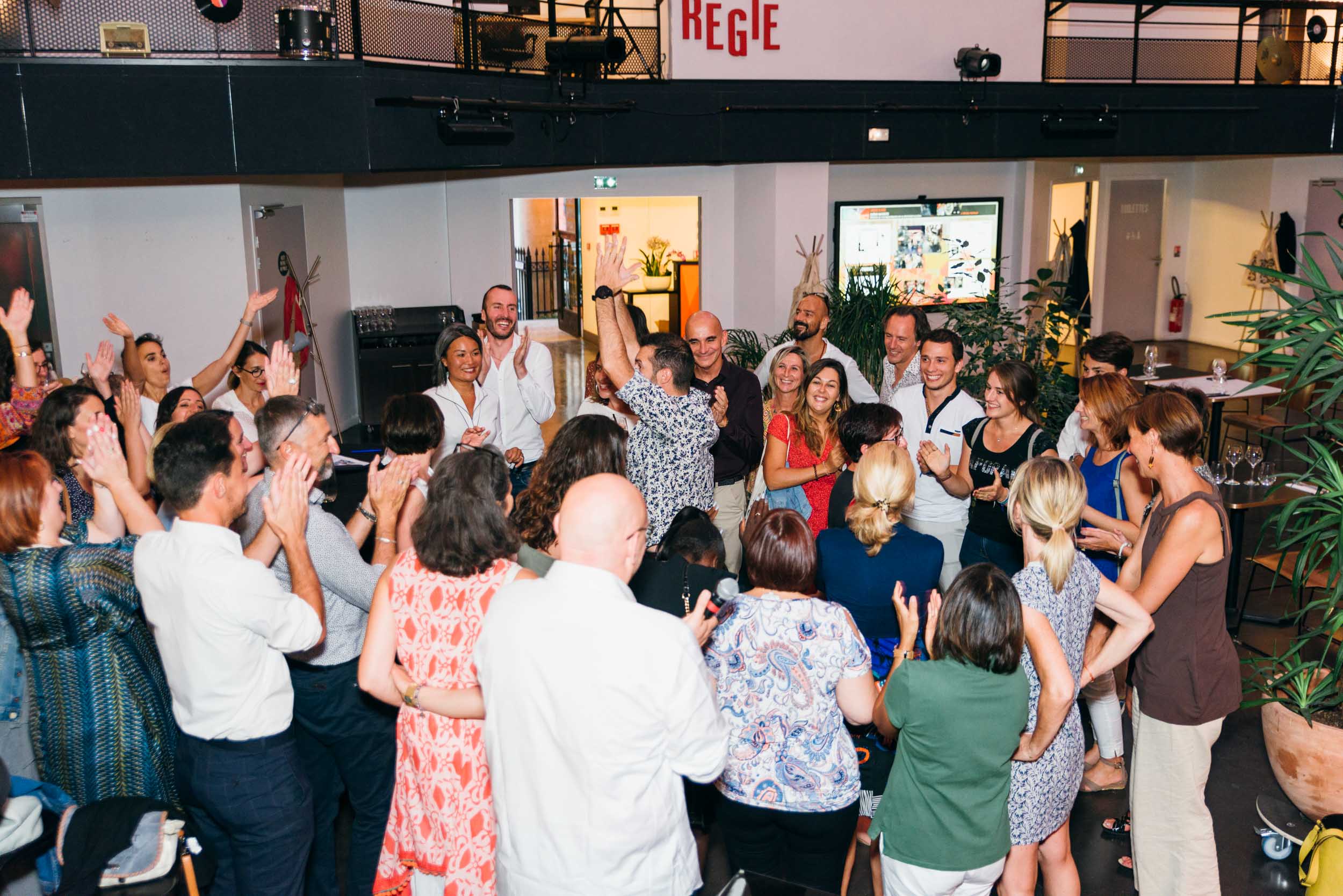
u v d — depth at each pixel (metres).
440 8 7.57
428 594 2.48
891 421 3.71
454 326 5.00
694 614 2.47
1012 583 2.66
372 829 3.20
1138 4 10.57
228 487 2.60
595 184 10.74
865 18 9.78
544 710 2.10
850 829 2.78
